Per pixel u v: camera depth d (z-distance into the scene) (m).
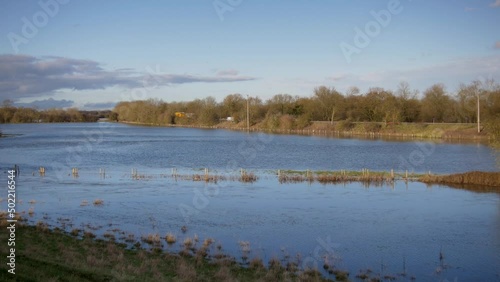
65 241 30.80
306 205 47.09
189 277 23.66
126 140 147.88
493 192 54.53
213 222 39.22
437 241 34.22
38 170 75.44
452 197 51.56
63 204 46.53
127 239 32.50
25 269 20.34
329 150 107.44
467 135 125.69
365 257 30.22
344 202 48.69
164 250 30.02
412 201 49.41
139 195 52.34
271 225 38.44
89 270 22.31
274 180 63.59
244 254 29.98
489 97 121.81
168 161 90.12
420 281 26.05
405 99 150.25
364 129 154.25
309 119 174.25
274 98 191.00
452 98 144.12
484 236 35.59
